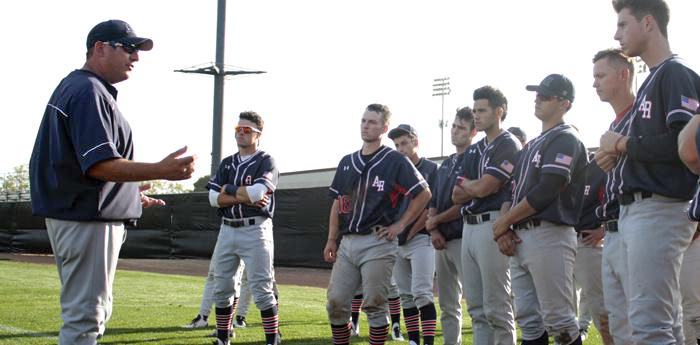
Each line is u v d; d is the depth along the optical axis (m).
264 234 6.33
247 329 7.84
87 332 3.53
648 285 3.45
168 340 6.92
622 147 3.54
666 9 3.65
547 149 4.52
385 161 5.17
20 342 6.46
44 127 3.58
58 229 3.51
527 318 4.70
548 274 4.46
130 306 10.05
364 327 8.17
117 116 3.59
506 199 4.97
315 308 10.32
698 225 3.94
